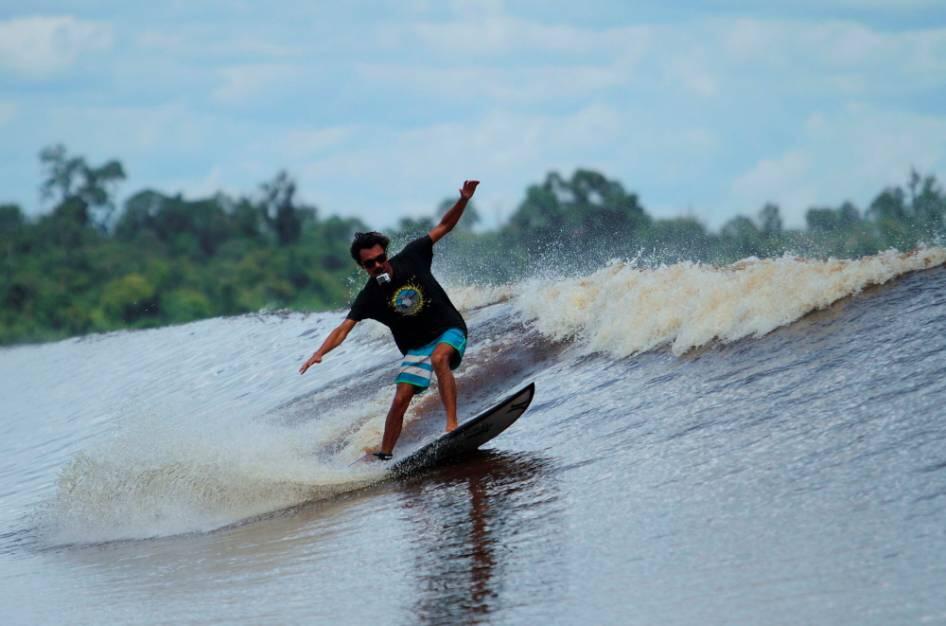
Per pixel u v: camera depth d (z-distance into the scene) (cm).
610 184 17438
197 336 7044
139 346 7438
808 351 2748
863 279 3002
